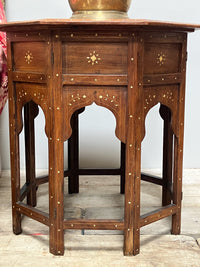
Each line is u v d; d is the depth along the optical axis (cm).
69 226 133
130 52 121
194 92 230
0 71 160
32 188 175
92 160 235
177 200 148
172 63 135
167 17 221
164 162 173
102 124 231
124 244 134
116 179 221
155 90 132
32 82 130
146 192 197
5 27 130
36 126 230
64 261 131
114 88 124
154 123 232
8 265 128
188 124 234
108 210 172
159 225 159
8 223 160
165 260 131
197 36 223
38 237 148
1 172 230
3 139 232
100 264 129
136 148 129
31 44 128
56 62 121
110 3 134
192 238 147
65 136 128
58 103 124
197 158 237
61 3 217
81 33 119
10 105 142
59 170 130
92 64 122
